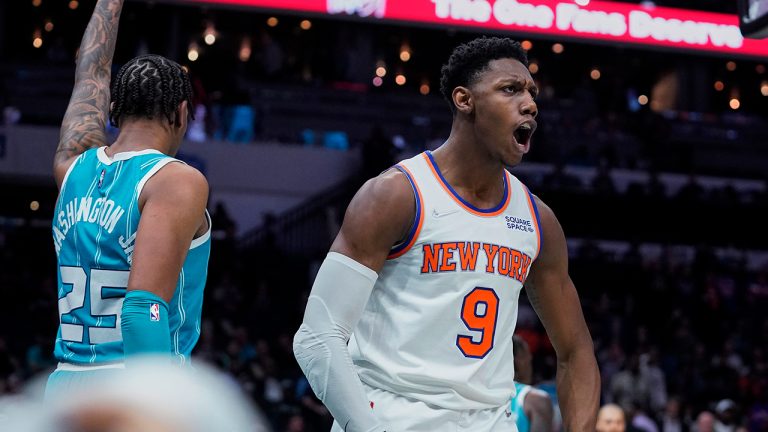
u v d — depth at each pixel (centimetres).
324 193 1747
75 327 210
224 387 66
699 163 2078
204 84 1842
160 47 2056
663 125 2055
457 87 247
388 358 242
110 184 212
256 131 1848
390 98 2016
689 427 1098
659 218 1769
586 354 269
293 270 1576
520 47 252
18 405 65
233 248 1549
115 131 1203
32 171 1673
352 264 238
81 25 2148
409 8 869
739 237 1795
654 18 931
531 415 425
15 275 1434
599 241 1748
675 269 1656
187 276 212
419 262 241
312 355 235
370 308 249
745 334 1588
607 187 1775
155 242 196
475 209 245
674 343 1452
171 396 62
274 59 2084
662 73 2438
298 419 945
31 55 2133
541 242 257
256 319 1405
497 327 245
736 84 2427
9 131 1675
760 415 1194
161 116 222
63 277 215
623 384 1161
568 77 2359
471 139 246
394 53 2309
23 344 1291
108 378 69
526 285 271
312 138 1867
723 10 1741
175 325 210
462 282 241
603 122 2048
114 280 206
